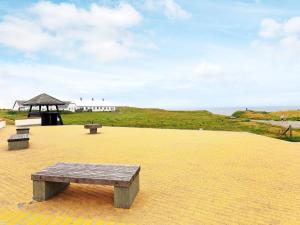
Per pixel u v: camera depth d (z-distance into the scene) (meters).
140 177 6.69
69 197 5.07
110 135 16.69
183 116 43.31
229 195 5.32
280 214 4.38
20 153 10.21
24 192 5.43
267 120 40.81
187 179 6.51
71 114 50.75
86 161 8.73
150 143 12.99
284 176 6.83
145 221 4.08
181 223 4.03
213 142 13.34
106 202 4.83
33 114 29.38
